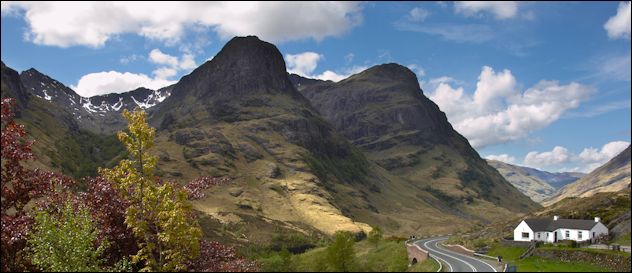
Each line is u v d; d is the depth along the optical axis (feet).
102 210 68.95
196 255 67.41
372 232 446.19
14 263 63.00
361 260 326.24
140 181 68.08
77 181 71.36
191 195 73.97
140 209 67.46
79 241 61.67
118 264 65.77
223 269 69.26
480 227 576.61
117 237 68.90
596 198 388.37
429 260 241.96
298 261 340.39
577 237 305.53
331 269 297.74
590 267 207.00
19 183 61.82
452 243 387.34
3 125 59.77
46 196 65.92
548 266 210.79
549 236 320.50
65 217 62.90
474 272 190.39
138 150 71.10
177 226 64.90
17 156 59.11
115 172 69.87
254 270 73.67
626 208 338.75
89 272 62.59
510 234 359.87
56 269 60.03
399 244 406.62
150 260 65.67
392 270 279.69
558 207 417.08
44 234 59.82
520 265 217.77
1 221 58.18
